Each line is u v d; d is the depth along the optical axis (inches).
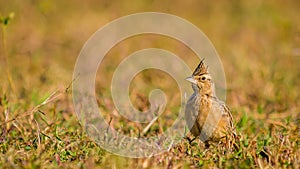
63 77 1432.1
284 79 1413.6
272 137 960.3
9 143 905.5
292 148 878.4
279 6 2226.9
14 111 1063.6
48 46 1753.2
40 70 1485.0
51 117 1049.5
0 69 1444.4
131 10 2098.9
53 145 871.7
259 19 2087.8
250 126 1037.8
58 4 2156.7
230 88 1349.7
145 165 788.0
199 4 2237.9
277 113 1167.0
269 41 1829.5
